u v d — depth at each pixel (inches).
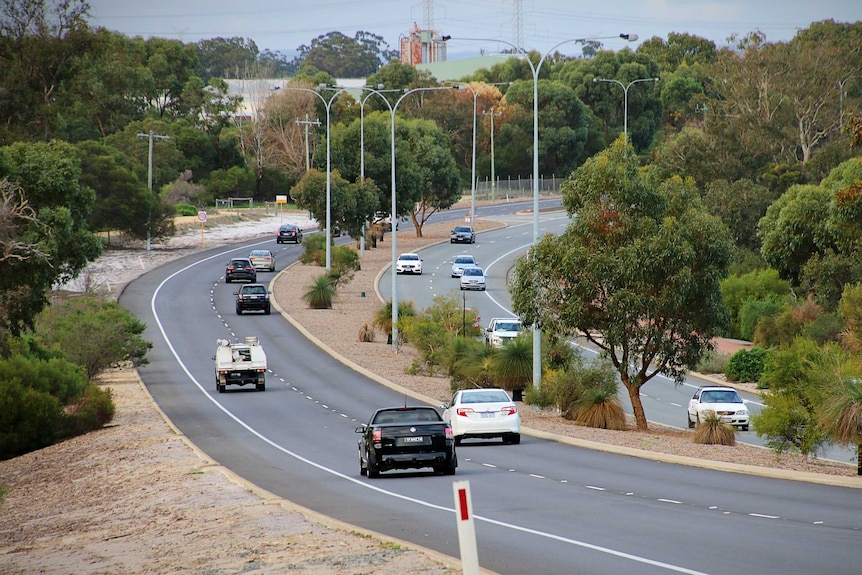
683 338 2031.3
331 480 1416.1
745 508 1077.1
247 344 2866.6
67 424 2267.5
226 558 856.9
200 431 2128.4
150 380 3043.8
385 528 990.4
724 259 1988.2
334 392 2741.1
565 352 2524.6
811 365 1643.7
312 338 3639.3
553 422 2130.9
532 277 2053.4
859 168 3882.9
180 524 1085.8
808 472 1381.6
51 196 2383.1
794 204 3991.1
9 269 2210.9
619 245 2004.2
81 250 2420.0
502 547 868.6
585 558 810.2
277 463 1636.3
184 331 3853.3
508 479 1370.6
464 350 2802.7
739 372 3196.4
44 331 3056.1
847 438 1400.1
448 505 1148.5
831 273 3629.4
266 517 1055.0
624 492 1221.1
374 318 3801.7
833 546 840.3
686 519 1003.9
